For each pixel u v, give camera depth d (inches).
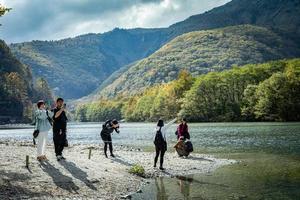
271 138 1955.0
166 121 6973.4
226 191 674.2
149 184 773.9
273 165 985.5
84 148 1497.3
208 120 5693.9
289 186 697.0
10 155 864.9
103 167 884.6
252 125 3865.7
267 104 4832.7
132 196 654.5
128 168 933.8
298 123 4033.0
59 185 665.0
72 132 3848.4
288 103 4766.2
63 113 867.4
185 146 1229.7
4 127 6579.7
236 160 1130.7
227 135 2372.0
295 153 1248.2
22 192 599.2
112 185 722.8
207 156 1258.6
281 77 4773.6
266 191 659.4
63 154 1061.1
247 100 5260.8
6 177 654.5
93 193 653.3
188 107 5777.6
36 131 816.3
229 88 5600.4
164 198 633.0
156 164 1049.5
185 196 644.7
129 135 2866.6
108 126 1170.0
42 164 791.7
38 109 831.7
